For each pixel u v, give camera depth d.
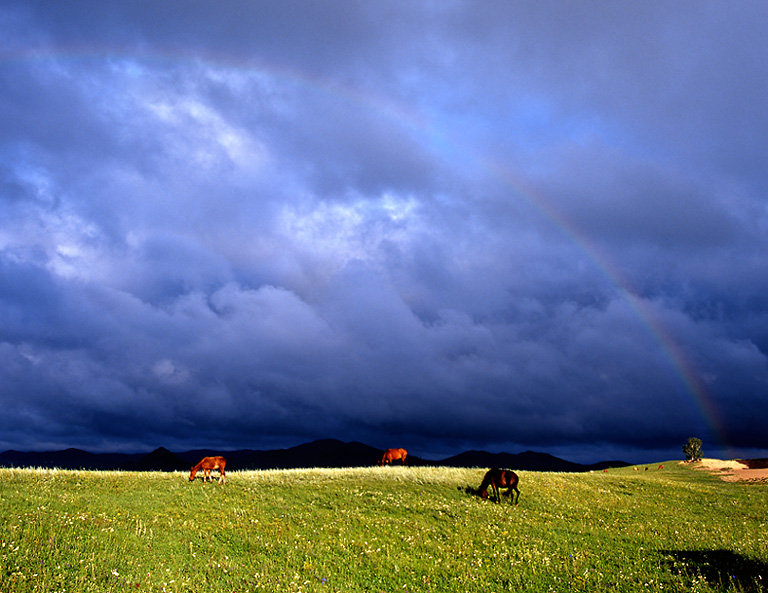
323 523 21.55
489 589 15.38
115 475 28.84
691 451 77.75
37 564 13.64
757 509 32.03
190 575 15.05
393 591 15.13
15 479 24.80
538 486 33.16
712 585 15.43
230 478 30.12
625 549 19.62
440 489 29.70
